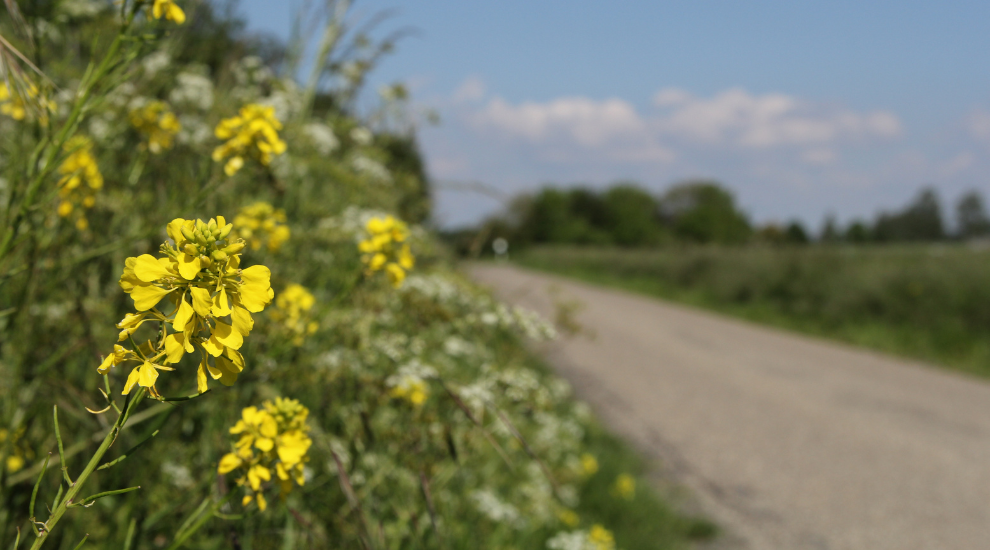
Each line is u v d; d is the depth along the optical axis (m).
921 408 7.55
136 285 0.83
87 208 2.09
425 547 2.20
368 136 4.49
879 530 4.52
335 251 3.12
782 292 15.59
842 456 5.88
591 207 64.12
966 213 82.62
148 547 1.75
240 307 0.85
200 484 1.79
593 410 6.71
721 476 5.31
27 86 1.42
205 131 2.89
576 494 4.27
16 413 1.70
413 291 2.66
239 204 2.51
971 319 11.18
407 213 4.20
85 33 2.29
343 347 2.22
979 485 5.37
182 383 1.83
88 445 1.76
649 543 3.90
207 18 3.30
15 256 1.71
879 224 83.62
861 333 12.12
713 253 20.33
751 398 7.66
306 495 1.80
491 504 2.88
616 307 15.87
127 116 2.39
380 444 2.28
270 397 1.94
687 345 11.03
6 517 1.59
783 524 4.52
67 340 1.98
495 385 2.47
